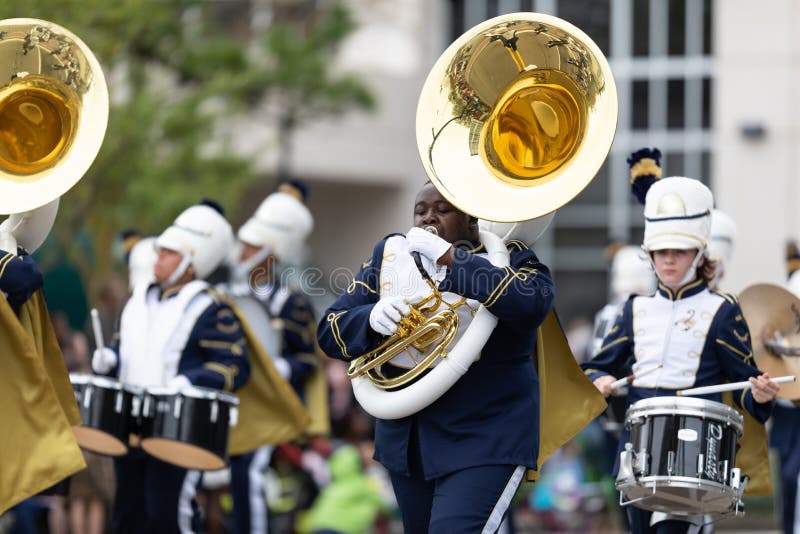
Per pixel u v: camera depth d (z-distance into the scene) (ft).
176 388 81.61
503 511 58.75
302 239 104.99
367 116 257.55
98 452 83.41
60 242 175.22
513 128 58.34
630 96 259.80
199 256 87.92
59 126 67.77
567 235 266.98
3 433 64.69
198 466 83.41
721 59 238.27
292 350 100.42
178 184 179.22
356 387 60.18
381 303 58.49
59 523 108.06
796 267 98.78
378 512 120.78
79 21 154.30
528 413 60.08
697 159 257.34
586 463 139.74
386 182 281.95
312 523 117.50
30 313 68.18
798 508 98.89
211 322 86.28
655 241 71.46
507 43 58.39
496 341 59.93
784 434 100.01
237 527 94.53
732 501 65.36
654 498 66.08
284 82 191.72
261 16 260.42
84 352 119.14
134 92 180.45
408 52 278.46
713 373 71.77
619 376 76.13
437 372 58.23
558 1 265.75
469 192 57.00
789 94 236.02
